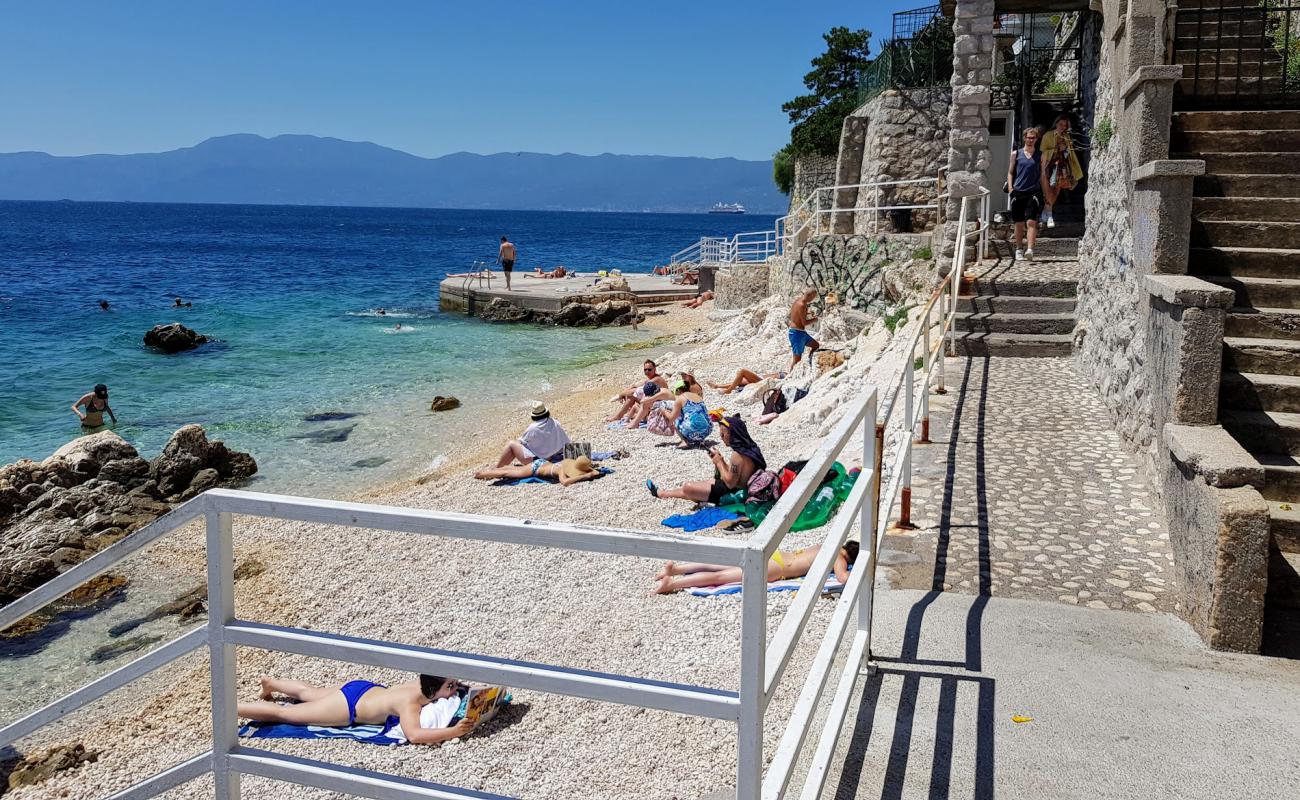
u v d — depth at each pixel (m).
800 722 2.58
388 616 6.77
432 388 19.72
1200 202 7.14
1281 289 6.36
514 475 10.67
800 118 43.47
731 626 5.40
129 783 5.07
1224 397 5.80
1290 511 5.04
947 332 11.94
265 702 4.98
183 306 36.19
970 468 7.51
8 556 9.58
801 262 19.91
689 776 3.87
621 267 70.00
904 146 21.72
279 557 8.75
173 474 12.59
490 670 2.23
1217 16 8.89
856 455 8.41
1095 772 3.35
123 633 7.98
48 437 16.19
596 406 16.44
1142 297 7.06
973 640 4.48
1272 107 8.04
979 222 15.89
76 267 61.91
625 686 2.13
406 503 10.24
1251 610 4.27
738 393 15.45
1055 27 23.61
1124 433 7.80
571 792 3.87
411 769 4.21
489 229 175.12
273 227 159.62
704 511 8.07
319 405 18.17
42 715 2.62
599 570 6.91
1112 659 4.25
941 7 17.42
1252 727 3.65
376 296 42.22
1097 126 9.84
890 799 3.21
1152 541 5.84
